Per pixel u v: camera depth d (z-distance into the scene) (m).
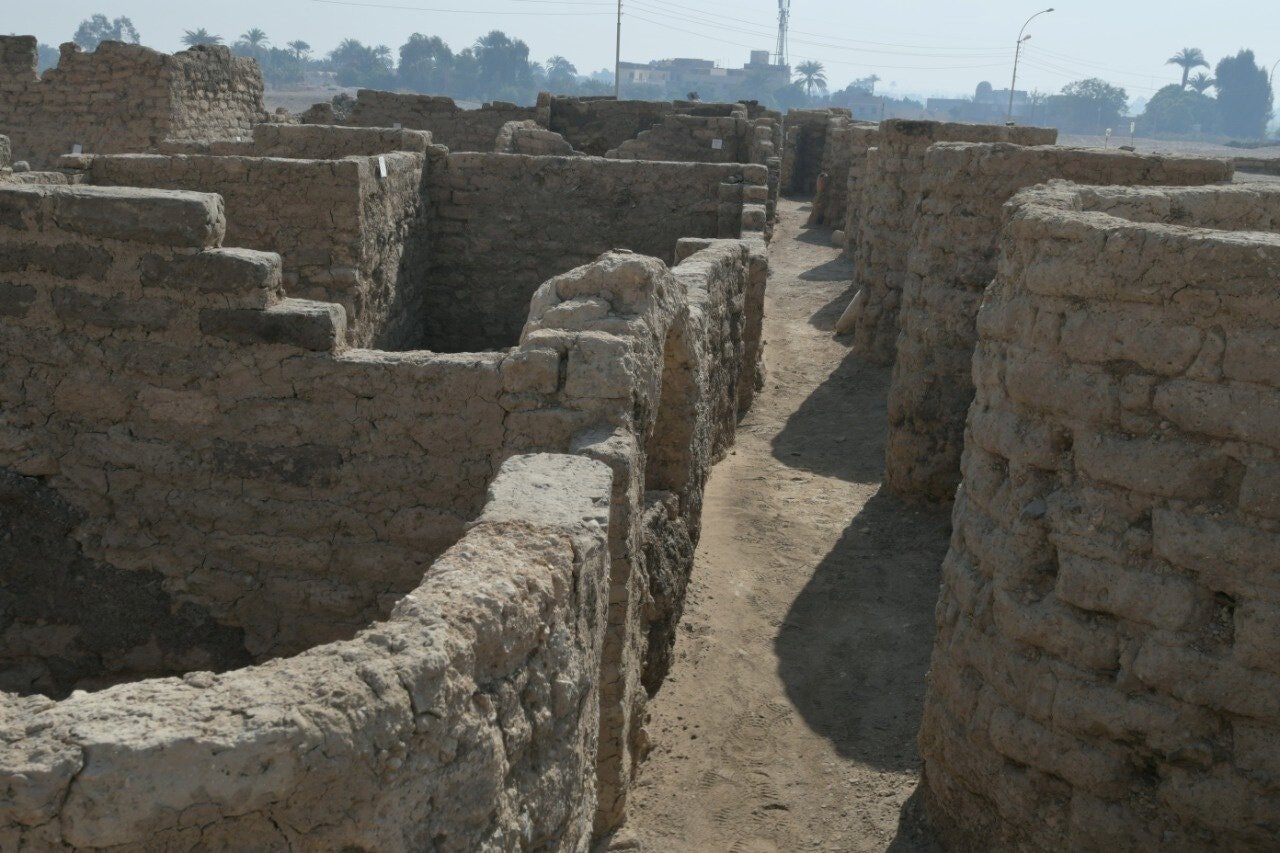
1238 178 9.37
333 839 2.69
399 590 6.07
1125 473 4.53
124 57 19.33
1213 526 4.34
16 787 2.44
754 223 12.30
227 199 9.79
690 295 8.12
